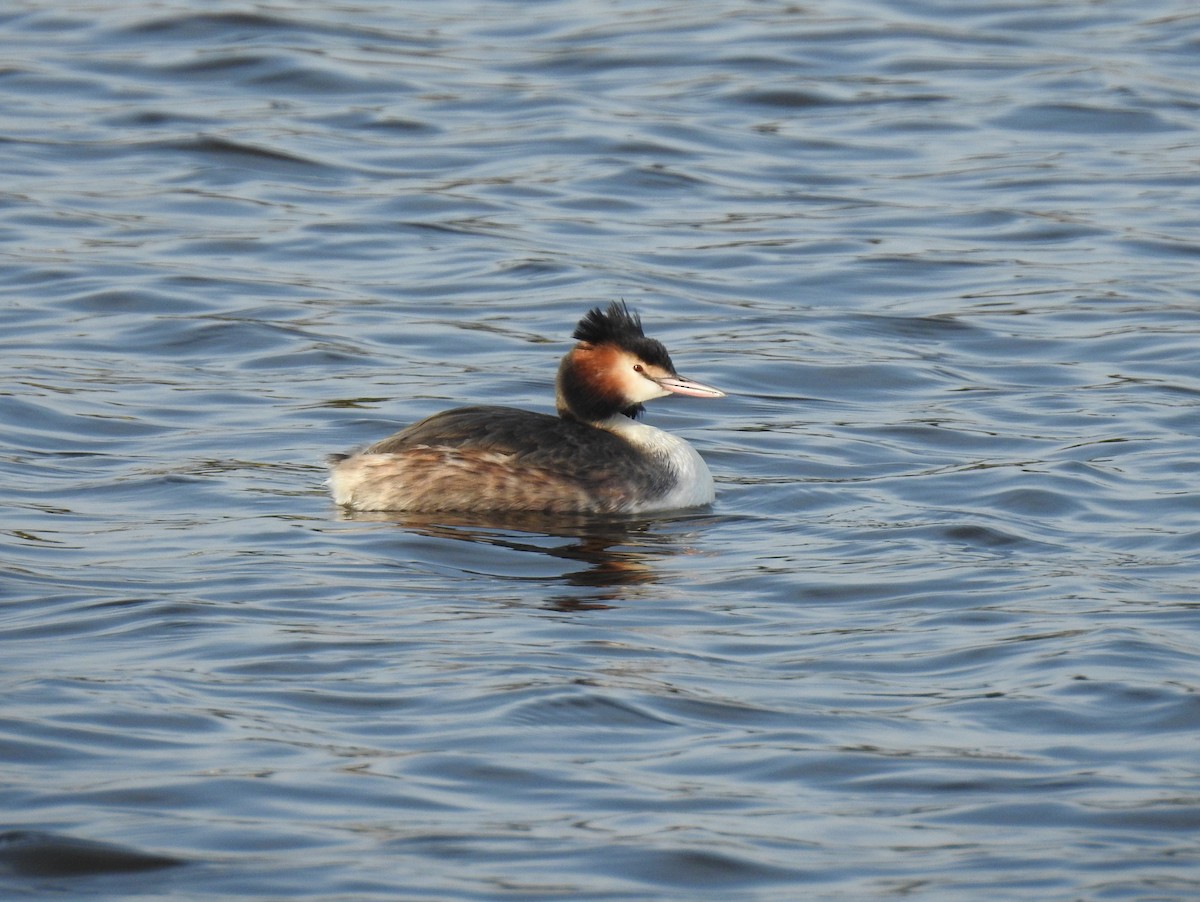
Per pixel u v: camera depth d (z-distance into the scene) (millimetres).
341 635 11125
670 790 9016
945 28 30797
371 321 19391
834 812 8797
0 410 16281
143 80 27750
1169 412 16625
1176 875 8156
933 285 20750
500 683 10273
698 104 27141
